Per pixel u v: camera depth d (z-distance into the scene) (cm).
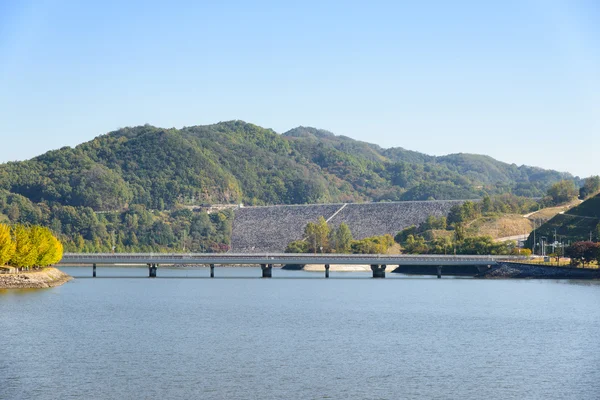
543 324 17762
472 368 12838
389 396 11106
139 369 12588
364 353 14088
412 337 15912
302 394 11175
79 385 11531
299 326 17450
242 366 12900
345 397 11044
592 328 17112
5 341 14900
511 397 11044
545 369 12756
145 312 19888
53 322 17550
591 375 12325
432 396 11106
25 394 11031
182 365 12925
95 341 15075
